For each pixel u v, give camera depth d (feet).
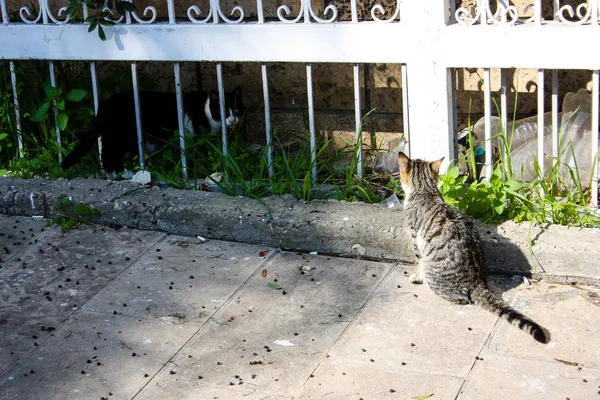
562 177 17.81
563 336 13.78
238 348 14.02
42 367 13.75
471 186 16.61
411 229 15.72
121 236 18.30
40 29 19.70
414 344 13.83
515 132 19.29
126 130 20.53
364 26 17.29
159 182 20.17
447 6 16.76
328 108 21.24
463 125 20.44
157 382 13.19
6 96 20.83
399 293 15.46
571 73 19.34
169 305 15.48
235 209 17.78
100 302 15.70
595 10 15.62
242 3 20.86
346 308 15.07
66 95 20.61
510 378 12.75
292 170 19.06
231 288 15.97
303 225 17.11
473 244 15.03
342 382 12.91
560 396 12.25
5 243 18.19
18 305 15.72
